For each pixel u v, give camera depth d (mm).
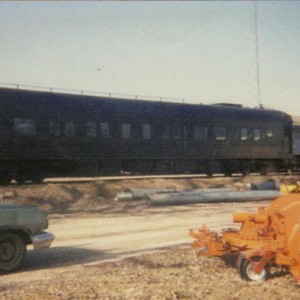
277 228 7730
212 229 13633
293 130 34125
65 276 8195
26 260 9656
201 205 20844
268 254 7387
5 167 22109
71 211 18531
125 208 19672
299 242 7383
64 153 23594
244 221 8273
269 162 33219
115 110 25547
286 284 7258
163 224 14711
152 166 27453
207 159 29547
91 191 22859
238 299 6477
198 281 7480
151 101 27406
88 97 24828
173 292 6758
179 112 28234
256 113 32062
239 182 28969
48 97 23234
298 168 34812
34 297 6723
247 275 7453
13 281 7852
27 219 8531
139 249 10805
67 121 23750
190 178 28672
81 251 10625
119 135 25688
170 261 9180
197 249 10430
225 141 30281
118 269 8664
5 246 8469
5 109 21750
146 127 26781
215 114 29828
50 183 23156
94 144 24688
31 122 22531
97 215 17094
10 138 21859
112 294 6766
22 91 22516
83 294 6797
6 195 19297
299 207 7578
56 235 12727
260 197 23047
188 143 28516
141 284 7309
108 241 11844
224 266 8633
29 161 22875
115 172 25891
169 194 21078
